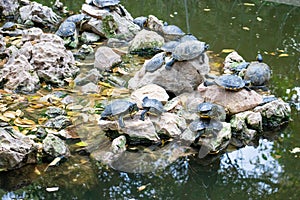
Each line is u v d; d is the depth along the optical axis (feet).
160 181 7.96
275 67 13.10
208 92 10.31
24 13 16.07
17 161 7.93
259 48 14.65
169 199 7.48
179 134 9.25
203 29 16.55
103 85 11.50
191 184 7.93
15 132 8.31
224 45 14.80
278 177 8.20
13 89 10.96
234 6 19.84
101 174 8.03
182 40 12.50
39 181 7.75
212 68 12.62
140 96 10.17
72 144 8.87
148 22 15.84
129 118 9.18
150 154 8.71
